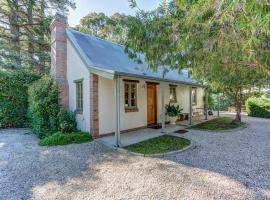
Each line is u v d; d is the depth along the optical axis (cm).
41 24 1719
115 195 367
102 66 844
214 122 1290
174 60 420
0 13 1619
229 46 333
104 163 536
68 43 976
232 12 212
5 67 1495
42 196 366
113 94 902
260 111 1588
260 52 304
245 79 605
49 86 888
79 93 908
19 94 1081
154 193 372
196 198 352
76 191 384
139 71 979
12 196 366
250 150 645
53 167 508
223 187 390
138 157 586
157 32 354
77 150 654
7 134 923
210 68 440
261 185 396
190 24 297
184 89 1485
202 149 660
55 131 842
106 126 867
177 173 462
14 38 1642
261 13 145
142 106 1066
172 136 865
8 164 529
